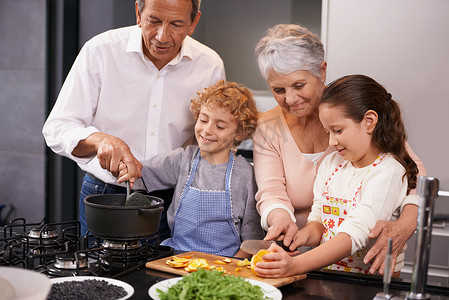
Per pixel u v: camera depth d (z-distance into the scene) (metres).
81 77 1.75
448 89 2.11
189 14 1.59
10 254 1.25
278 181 1.61
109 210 1.25
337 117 1.37
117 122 1.80
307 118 1.59
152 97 1.79
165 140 1.83
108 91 1.77
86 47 1.76
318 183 1.55
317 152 1.61
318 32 2.52
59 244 1.35
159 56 1.63
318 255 1.23
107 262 1.27
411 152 1.57
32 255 1.22
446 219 2.01
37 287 0.89
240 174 1.69
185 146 1.92
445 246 2.08
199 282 1.03
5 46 2.94
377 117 1.38
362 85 1.39
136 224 1.27
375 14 2.18
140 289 1.11
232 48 2.69
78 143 1.59
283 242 1.41
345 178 1.46
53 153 2.92
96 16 2.87
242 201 1.68
